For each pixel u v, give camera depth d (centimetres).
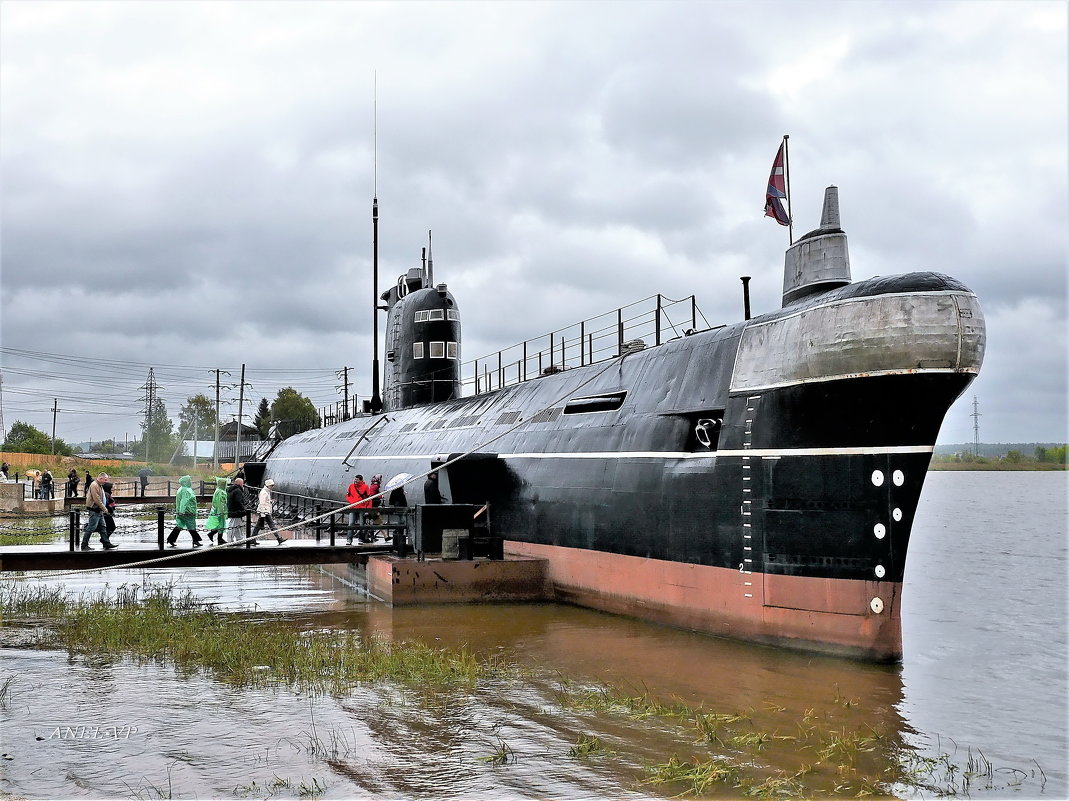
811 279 1548
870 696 1194
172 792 834
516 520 2158
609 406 1942
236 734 1005
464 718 1071
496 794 839
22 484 4519
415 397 3266
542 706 1126
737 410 1525
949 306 1299
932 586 2439
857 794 857
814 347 1383
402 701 1145
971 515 6325
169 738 991
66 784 852
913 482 1358
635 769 909
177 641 1480
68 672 1290
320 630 1658
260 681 1239
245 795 829
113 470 9400
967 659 1452
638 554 1727
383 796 831
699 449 1609
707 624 1562
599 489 1844
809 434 1413
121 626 1584
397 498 2770
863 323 1328
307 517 3388
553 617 1784
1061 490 13088
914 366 1304
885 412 1345
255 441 11094
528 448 2166
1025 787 878
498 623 1720
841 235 1542
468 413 2711
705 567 1568
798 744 995
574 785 864
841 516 1387
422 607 1908
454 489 2241
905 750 985
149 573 2625
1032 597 2223
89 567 1994
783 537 1441
